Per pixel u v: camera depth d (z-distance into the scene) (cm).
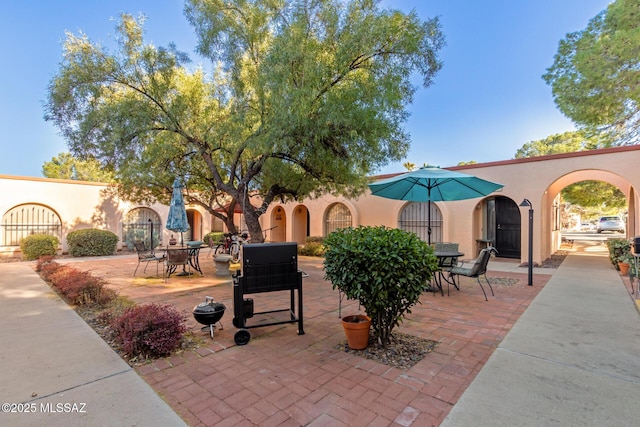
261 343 396
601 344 381
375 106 649
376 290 344
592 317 487
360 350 371
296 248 425
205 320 405
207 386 293
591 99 834
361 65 690
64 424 235
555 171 1009
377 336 389
